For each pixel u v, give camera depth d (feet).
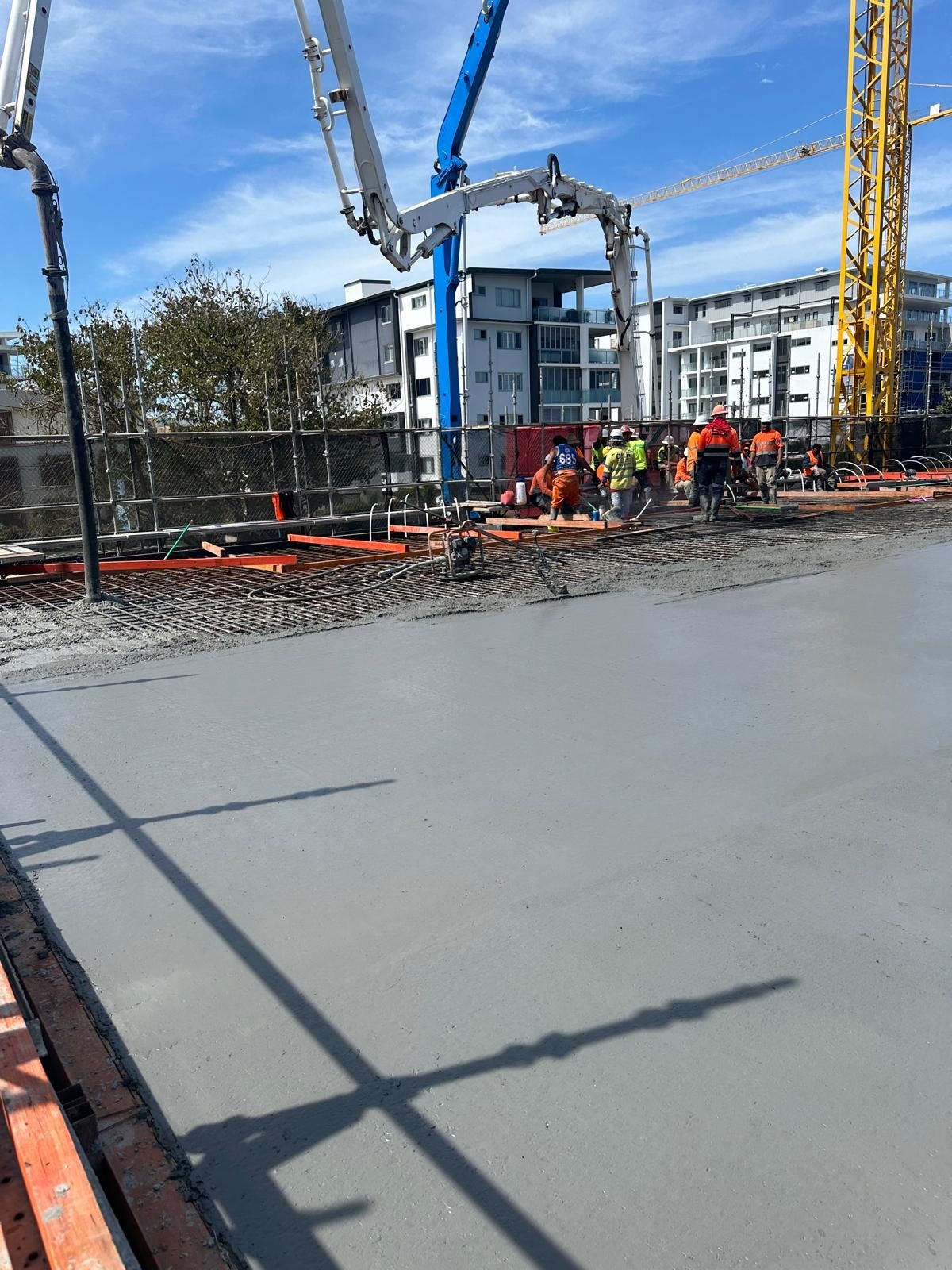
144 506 43.68
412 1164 5.72
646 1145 5.80
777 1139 5.81
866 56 90.38
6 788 12.30
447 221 45.62
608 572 30.81
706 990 7.35
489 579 30.07
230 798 11.68
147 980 7.77
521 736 13.75
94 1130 5.84
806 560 32.48
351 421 79.46
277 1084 6.47
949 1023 6.86
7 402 85.76
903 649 18.74
